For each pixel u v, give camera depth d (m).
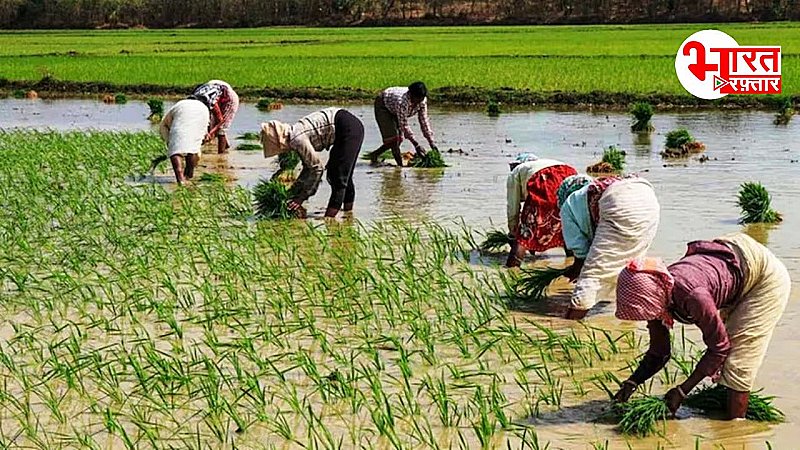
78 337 7.74
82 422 6.14
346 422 6.04
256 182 14.95
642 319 5.59
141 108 28.38
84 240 10.93
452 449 5.62
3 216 12.16
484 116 24.39
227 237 11.07
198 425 6.03
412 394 6.39
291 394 6.45
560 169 9.32
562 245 9.30
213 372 6.61
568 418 6.01
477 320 7.93
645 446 5.59
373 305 8.45
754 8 71.19
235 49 48.38
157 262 9.86
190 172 15.09
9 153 17.48
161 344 7.54
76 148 18.23
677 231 10.85
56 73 36.66
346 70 34.44
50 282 9.34
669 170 15.36
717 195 13.05
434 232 10.63
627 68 32.03
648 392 6.36
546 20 76.00
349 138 11.82
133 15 83.88
